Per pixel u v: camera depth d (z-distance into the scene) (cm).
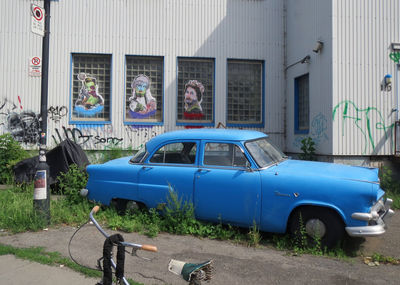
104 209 621
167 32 1151
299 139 1092
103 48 1123
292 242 486
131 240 500
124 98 1130
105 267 232
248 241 505
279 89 1198
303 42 1058
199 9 1166
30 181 829
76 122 1105
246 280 374
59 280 364
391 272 401
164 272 390
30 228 541
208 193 517
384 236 540
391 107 905
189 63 1174
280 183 475
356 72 895
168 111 1149
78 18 1114
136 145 1132
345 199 439
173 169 545
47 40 589
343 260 437
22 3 1091
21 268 394
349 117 891
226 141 525
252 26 1188
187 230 534
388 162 909
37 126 1091
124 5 1133
